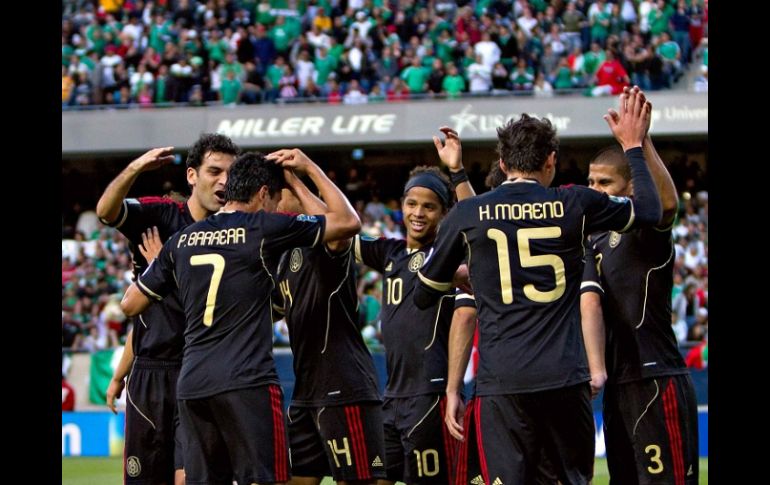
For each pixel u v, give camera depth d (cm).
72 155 6725
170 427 2048
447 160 1864
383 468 2005
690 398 1797
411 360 2012
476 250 1594
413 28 6800
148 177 7281
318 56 6675
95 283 6278
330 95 6600
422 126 6406
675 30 6488
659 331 1783
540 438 1571
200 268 1692
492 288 1580
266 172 1750
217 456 1702
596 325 1772
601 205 1589
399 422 2033
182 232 1745
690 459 1783
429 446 1995
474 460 1669
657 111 6291
